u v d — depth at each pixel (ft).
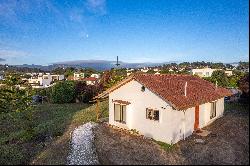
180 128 63.00
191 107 64.54
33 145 64.39
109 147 56.95
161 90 64.49
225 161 47.24
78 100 151.12
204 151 53.78
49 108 128.06
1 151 60.64
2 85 82.28
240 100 88.38
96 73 359.87
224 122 76.59
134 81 68.69
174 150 56.49
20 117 105.91
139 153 53.31
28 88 88.89
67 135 68.69
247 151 50.60
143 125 66.85
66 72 433.48
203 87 82.43
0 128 88.63
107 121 82.38
